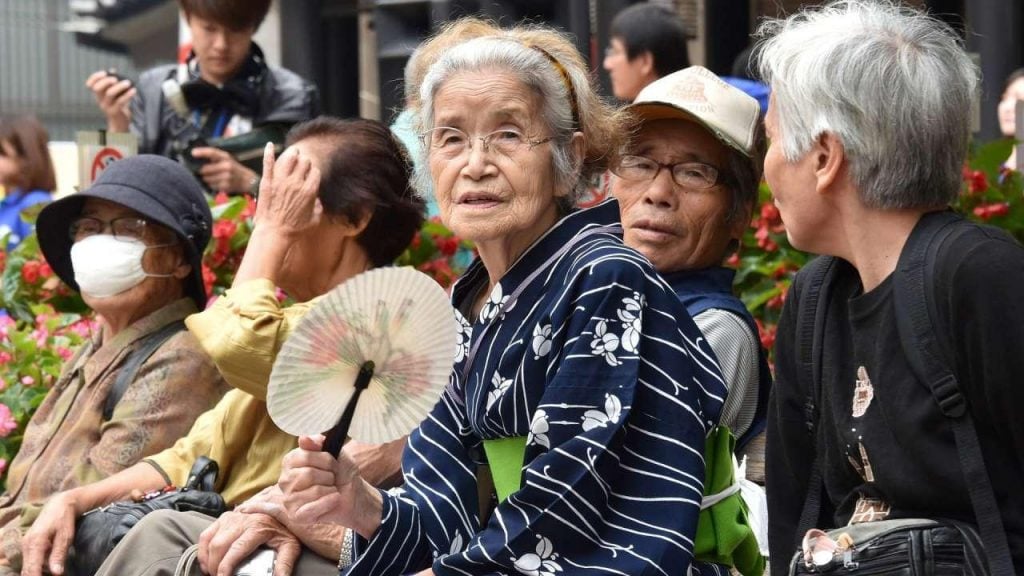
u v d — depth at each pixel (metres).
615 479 4.36
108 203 6.47
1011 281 4.04
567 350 4.41
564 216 4.80
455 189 4.66
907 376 4.19
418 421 4.27
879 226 4.32
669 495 4.33
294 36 11.38
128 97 9.19
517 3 9.47
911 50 4.29
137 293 6.45
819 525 4.68
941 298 4.11
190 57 9.12
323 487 4.35
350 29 12.03
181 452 6.14
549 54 4.72
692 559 4.43
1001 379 4.02
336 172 6.08
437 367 4.25
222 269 7.89
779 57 4.42
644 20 9.14
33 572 5.80
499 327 4.64
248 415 5.91
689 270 5.88
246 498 5.88
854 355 4.37
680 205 5.83
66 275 6.82
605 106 4.92
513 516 4.32
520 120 4.63
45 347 7.54
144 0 22.77
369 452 5.55
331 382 4.22
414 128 5.06
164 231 6.47
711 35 12.20
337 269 6.19
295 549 5.13
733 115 5.84
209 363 6.38
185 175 6.58
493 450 4.64
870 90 4.24
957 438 4.08
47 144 11.42
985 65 8.99
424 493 4.73
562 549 4.30
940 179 4.26
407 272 4.19
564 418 4.34
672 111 5.80
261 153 8.35
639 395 4.40
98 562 5.65
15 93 26.03
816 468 4.67
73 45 26.33
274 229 5.93
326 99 12.07
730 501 4.64
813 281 4.59
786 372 4.72
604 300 4.41
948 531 4.11
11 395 7.31
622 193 5.89
